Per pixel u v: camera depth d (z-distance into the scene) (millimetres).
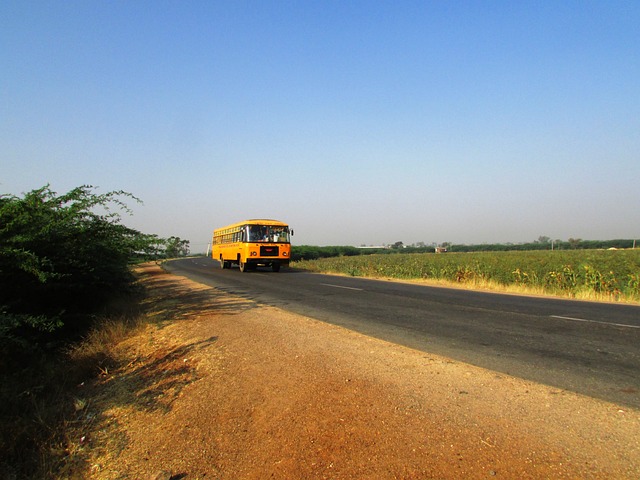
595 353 6270
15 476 4191
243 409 4680
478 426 3756
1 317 6832
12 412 5441
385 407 4254
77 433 4883
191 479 3656
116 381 6367
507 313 10242
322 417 4180
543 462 3178
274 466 3566
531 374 5234
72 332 9359
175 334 8352
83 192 9227
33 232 8227
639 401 4285
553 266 23906
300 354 6312
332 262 37969
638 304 12188
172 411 4996
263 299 13070
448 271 22781
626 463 3109
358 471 3307
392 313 10305
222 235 33750
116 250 11031
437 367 5477
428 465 3266
